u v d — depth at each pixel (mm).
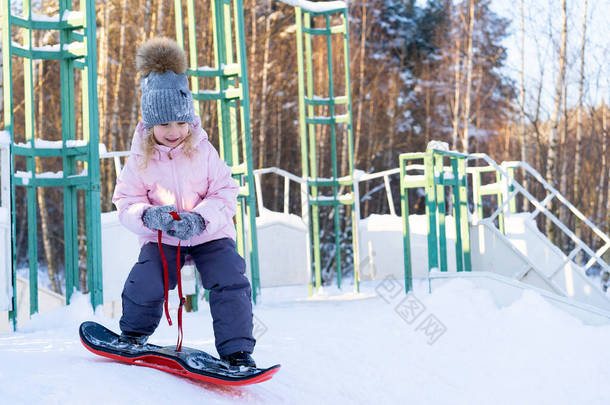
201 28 17078
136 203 2389
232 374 2115
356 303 5938
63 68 5012
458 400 2801
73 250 4930
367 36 23031
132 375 2088
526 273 6230
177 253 2418
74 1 16531
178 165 2422
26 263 19172
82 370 2074
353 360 3178
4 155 4461
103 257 5625
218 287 2318
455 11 23203
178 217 2238
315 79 19703
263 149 17922
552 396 2941
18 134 16609
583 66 16234
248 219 6012
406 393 2795
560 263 6137
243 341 2268
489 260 6484
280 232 7570
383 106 21984
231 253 2389
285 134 19453
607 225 17703
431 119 22875
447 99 22344
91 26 4809
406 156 5883
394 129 21656
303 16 7812
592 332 4285
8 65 4734
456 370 3256
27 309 7434
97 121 4828
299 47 7367
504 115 23422
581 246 6051
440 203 5812
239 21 5914
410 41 23984
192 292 5887
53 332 3957
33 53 4953
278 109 18516
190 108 2389
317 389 2574
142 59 2379
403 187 5883
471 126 22172
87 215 4781
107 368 2135
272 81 18906
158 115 2330
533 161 21891
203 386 2182
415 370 3160
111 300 5621
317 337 3680
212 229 2344
